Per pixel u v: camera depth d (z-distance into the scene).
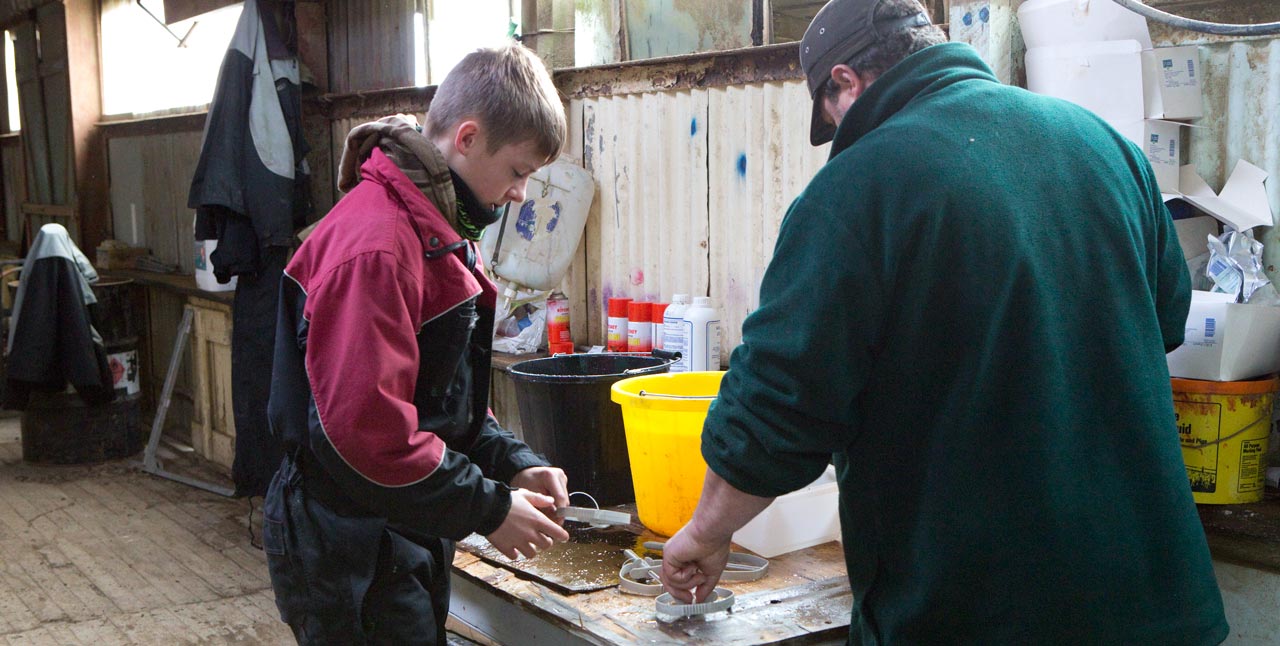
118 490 5.32
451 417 1.62
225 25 5.73
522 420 2.42
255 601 3.87
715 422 1.33
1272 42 2.06
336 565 1.56
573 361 2.51
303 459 1.57
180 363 6.09
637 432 2.04
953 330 1.23
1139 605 1.25
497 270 3.38
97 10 7.28
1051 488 1.21
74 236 7.47
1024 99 1.32
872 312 1.24
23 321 5.48
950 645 1.28
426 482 1.45
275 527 1.61
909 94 1.33
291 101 4.51
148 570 4.18
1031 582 1.23
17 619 3.69
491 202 1.63
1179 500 1.28
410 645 1.61
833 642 1.61
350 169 1.65
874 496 1.32
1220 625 1.30
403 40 4.40
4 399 5.61
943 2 2.58
